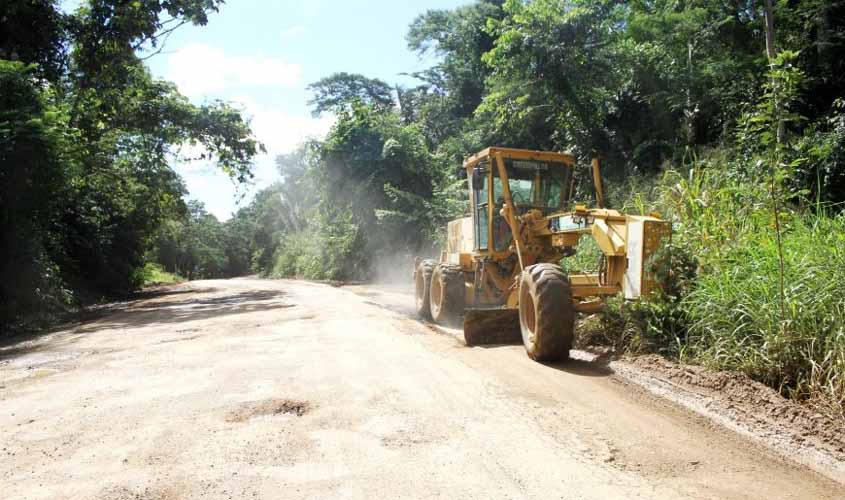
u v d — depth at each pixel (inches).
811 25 539.2
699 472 131.6
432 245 849.5
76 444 154.2
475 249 348.5
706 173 319.0
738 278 225.9
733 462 137.6
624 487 123.2
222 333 342.6
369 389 199.5
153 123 850.8
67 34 713.6
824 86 507.2
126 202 979.3
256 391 199.8
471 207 366.3
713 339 215.2
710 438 152.6
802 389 180.5
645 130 657.0
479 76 1094.4
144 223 1027.9
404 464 135.6
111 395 201.8
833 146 374.9
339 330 336.2
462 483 125.3
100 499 121.0
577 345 263.3
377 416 170.4
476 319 282.4
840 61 510.3
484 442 148.8
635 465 134.9
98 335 376.5
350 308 466.9
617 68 654.5
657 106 629.0
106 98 796.6
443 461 136.9
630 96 679.7
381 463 136.5
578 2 658.2
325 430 159.5
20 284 518.0
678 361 220.7
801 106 485.7
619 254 240.5
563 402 182.4
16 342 378.6
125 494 123.1
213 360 256.5
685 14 623.2
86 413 181.2
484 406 178.7
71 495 123.3
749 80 547.8
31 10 649.6
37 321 496.7
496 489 122.3
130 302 743.1
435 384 204.5
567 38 645.3
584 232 263.9
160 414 177.3
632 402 182.9
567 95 656.4
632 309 243.0
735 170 347.3
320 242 1203.2
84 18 717.3
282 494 121.3
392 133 994.7
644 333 238.7
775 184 213.0
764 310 201.3
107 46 730.8
